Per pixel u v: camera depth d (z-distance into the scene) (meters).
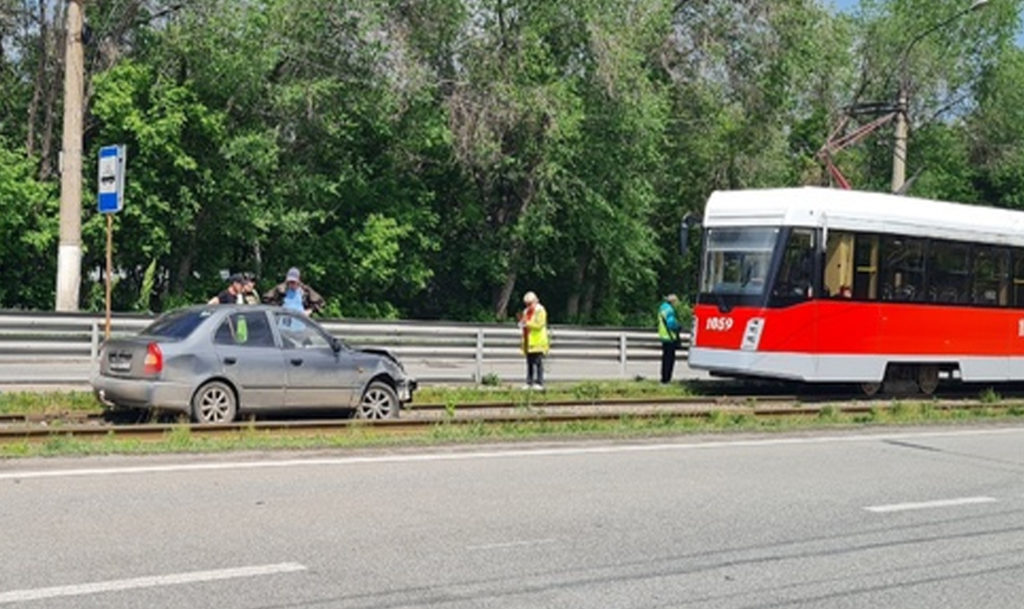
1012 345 22.28
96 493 9.04
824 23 39.69
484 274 35.97
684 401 18.56
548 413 15.78
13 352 16.17
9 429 12.02
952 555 8.15
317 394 14.12
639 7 34.16
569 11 33.31
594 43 32.75
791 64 38.06
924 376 21.47
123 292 30.36
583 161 34.25
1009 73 50.47
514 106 30.98
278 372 13.78
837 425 15.76
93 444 11.02
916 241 20.61
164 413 13.35
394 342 19.28
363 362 14.62
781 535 8.60
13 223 25.72
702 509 9.47
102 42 28.03
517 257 35.00
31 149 28.70
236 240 30.61
